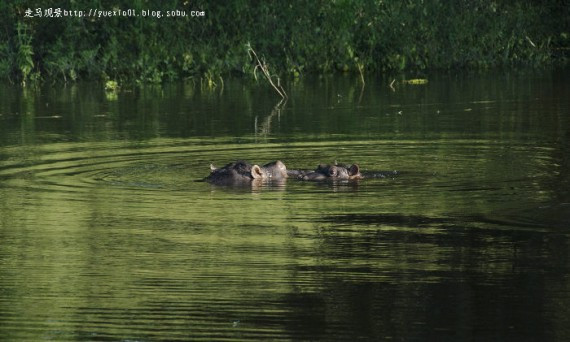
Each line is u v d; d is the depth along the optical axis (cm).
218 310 3225
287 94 8962
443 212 4434
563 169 5406
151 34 10619
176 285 3472
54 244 4009
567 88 8988
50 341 3003
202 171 5491
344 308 3225
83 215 4478
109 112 7938
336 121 7294
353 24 11006
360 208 4541
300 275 3562
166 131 6900
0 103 8581
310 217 4394
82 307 3278
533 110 7706
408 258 3744
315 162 5756
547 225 4181
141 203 4706
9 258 3822
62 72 10238
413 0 11231
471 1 11538
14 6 10738
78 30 10538
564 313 3166
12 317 3189
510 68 10794
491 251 3819
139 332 3059
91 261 3766
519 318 3136
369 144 6316
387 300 3300
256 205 4638
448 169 5450
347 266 3656
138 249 3919
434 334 3014
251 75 10150
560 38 11756
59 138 6638
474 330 3047
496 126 6962
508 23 11419
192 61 10369
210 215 4450
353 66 10681
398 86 9456
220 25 10781
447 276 3528
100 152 6078
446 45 10981
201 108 8100
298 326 3091
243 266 3678
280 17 10944
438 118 7381
